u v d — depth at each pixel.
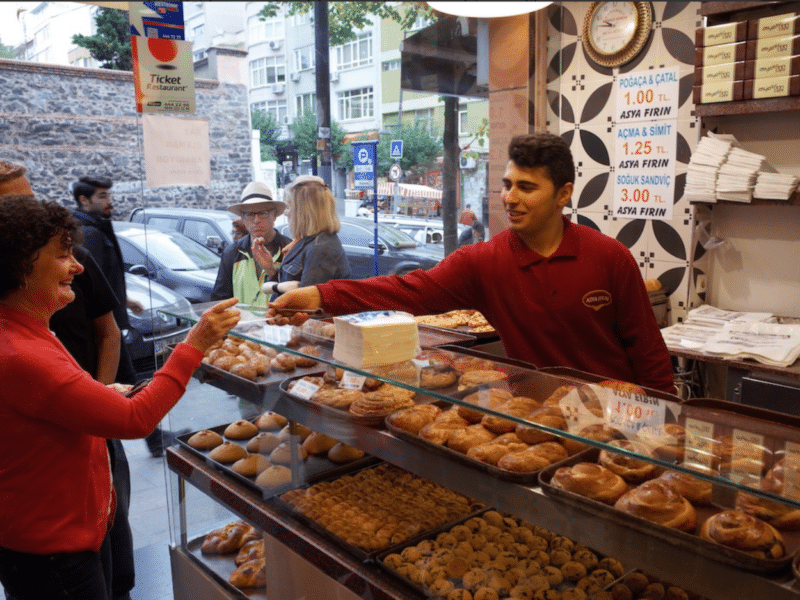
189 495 2.39
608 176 3.78
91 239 3.32
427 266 3.46
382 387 1.74
